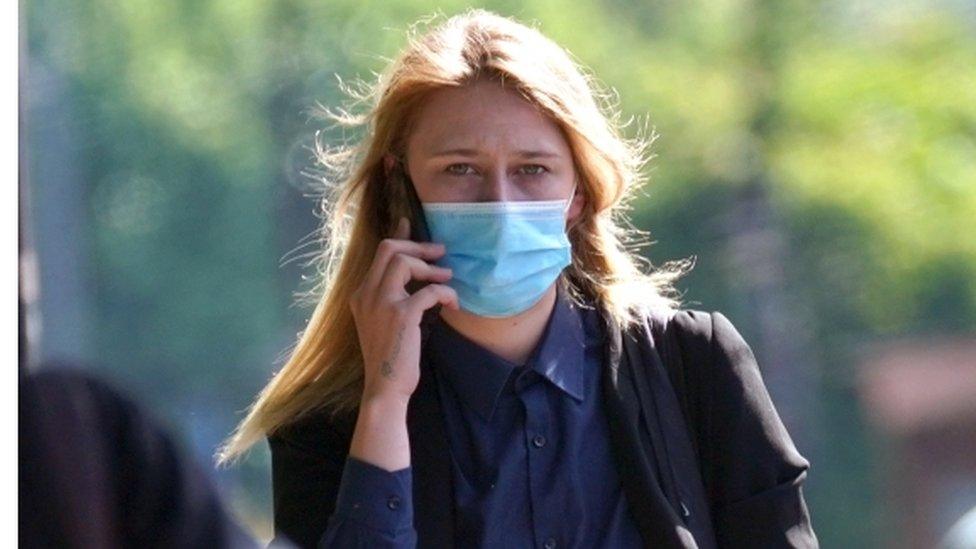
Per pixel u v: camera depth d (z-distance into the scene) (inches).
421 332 502.3
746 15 3668.8
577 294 516.7
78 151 4082.2
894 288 3695.9
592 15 3619.6
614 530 483.5
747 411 497.4
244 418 533.6
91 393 316.2
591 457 489.7
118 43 4128.9
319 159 553.3
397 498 474.9
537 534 482.0
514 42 499.5
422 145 500.7
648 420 493.7
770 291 3644.2
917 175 3727.9
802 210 3686.0
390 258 493.4
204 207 4192.9
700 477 494.9
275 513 508.1
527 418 490.0
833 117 3710.6
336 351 520.7
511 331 500.1
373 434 478.9
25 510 308.8
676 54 3659.0
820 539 3572.8
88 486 311.6
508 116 493.7
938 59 3774.6
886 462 3585.1
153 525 316.8
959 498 3528.5
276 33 3981.3
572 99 497.0
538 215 496.1
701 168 3622.0
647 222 3585.1
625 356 500.4
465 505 482.3
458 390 494.9
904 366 3624.5
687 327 506.9
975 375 3553.2
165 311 4202.8
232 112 4094.5
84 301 4057.6
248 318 4151.1
